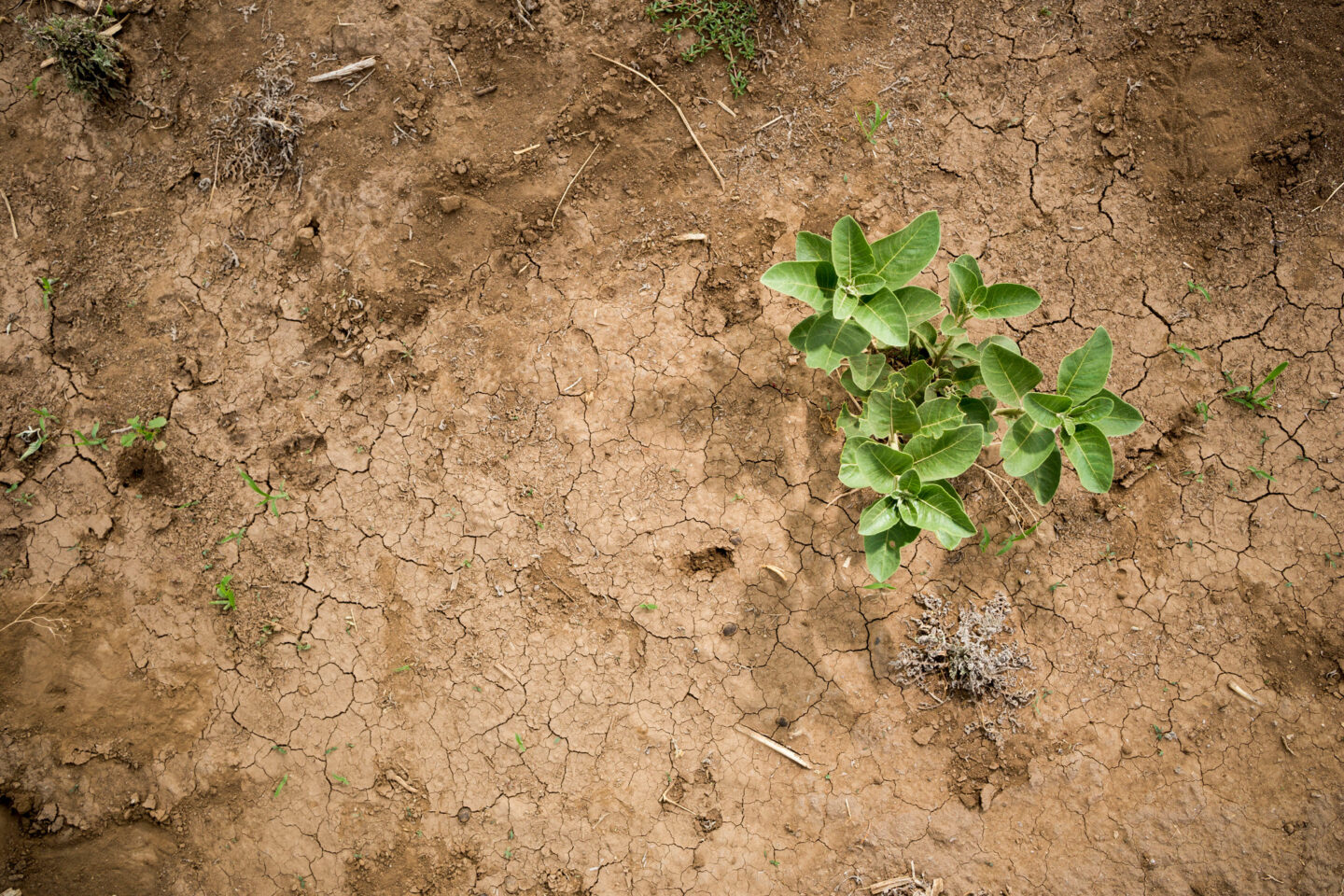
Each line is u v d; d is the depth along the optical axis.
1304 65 2.11
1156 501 2.12
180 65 2.15
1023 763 2.12
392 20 2.13
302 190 2.14
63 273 2.16
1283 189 2.12
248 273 2.15
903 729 2.12
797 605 2.13
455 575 2.14
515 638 2.13
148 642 2.15
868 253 1.95
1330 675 2.11
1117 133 2.13
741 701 2.13
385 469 2.14
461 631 2.14
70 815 2.14
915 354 2.08
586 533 2.13
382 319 2.14
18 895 2.13
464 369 2.14
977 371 2.03
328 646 2.14
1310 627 2.11
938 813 2.11
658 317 2.14
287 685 2.14
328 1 2.14
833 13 2.13
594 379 2.14
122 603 2.15
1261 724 2.11
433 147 2.14
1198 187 2.12
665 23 2.12
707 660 2.13
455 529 2.14
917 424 1.97
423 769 2.13
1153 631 2.12
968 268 1.98
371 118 2.14
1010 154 2.13
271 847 2.13
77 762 2.14
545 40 2.13
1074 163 2.13
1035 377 1.96
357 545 2.14
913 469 1.95
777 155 2.14
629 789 2.12
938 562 2.12
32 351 2.16
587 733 2.13
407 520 2.14
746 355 2.13
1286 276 2.12
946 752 2.12
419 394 2.14
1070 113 2.13
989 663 2.11
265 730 2.14
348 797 2.13
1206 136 2.12
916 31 2.13
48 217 2.16
